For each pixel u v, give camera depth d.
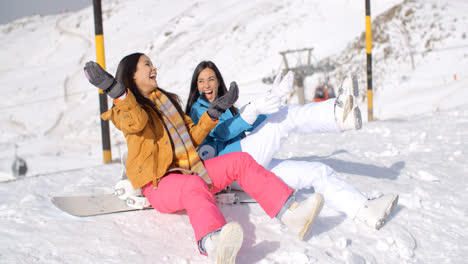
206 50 47.38
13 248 2.16
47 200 3.12
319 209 2.21
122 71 2.52
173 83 23.73
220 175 2.44
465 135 6.26
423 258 2.31
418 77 26.95
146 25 63.72
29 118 46.56
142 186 2.47
